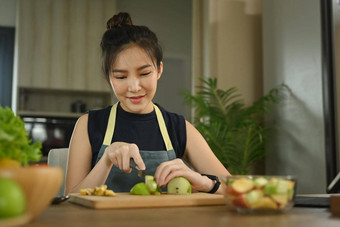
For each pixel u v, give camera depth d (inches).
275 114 157.2
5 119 29.3
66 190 64.2
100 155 65.9
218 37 172.1
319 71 134.6
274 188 32.4
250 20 175.8
